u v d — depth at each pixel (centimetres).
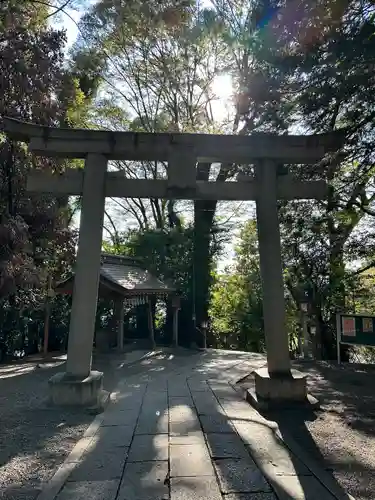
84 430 513
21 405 646
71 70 1530
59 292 1224
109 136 682
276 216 689
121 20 939
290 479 366
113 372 1016
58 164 1005
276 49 670
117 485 353
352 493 341
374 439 479
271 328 655
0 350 1272
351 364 1077
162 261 1725
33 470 391
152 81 1762
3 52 840
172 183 679
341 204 1098
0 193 1043
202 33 1124
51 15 980
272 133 757
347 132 688
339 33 588
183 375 962
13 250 965
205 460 411
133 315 1791
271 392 611
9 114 884
